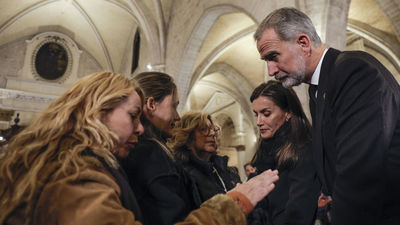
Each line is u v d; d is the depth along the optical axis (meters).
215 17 9.59
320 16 5.16
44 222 0.62
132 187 1.08
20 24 16.12
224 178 2.15
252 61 14.30
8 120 15.57
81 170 0.67
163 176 1.07
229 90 16.69
